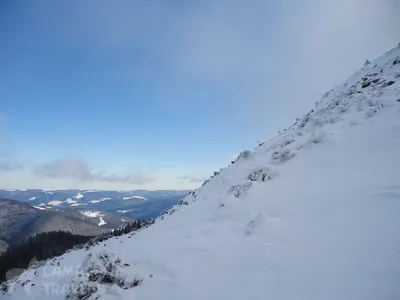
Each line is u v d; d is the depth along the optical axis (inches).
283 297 188.4
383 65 898.7
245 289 214.8
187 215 622.5
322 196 355.3
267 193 454.0
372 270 184.5
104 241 1016.2
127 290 272.8
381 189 315.0
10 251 2201.0
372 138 494.0
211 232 390.6
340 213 292.5
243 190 504.1
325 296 174.9
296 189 417.1
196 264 295.0
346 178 384.5
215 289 229.6
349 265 199.8
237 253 288.5
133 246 488.4
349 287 175.3
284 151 590.9
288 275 215.0
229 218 424.2
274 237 294.0
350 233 246.7
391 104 591.5
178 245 381.7
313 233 271.7
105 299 263.9
